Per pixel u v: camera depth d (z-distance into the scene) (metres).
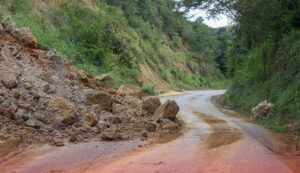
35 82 16.17
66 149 12.28
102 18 42.53
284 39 28.16
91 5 46.34
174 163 10.97
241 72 37.69
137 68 47.12
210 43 95.81
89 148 12.69
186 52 81.56
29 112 14.12
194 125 20.31
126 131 15.98
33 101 14.87
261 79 31.66
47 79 17.16
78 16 38.97
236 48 43.97
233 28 30.97
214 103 38.38
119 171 9.91
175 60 70.88
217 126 20.16
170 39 77.81
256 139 15.94
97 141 13.90
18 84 15.42
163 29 77.12
